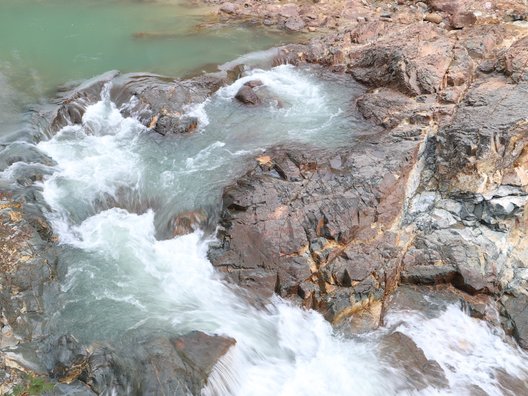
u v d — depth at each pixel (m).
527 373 8.16
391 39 14.38
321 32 16.88
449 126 10.98
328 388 7.68
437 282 9.22
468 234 9.67
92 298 8.45
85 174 10.73
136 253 9.44
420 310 8.88
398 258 9.27
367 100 12.75
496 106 11.14
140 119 12.22
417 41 13.95
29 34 16.27
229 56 15.05
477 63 13.27
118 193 10.48
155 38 16.31
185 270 9.20
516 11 16.25
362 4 18.47
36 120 11.74
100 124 12.17
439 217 10.00
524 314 8.76
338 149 11.09
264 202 9.66
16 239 8.95
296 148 11.22
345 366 8.00
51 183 10.40
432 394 7.70
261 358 7.95
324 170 10.29
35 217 9.41
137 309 8.31
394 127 11.67
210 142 11.72
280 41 16.23
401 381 7.82
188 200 10.21
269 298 8.82
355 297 8.75
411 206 10.27
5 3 18.83
